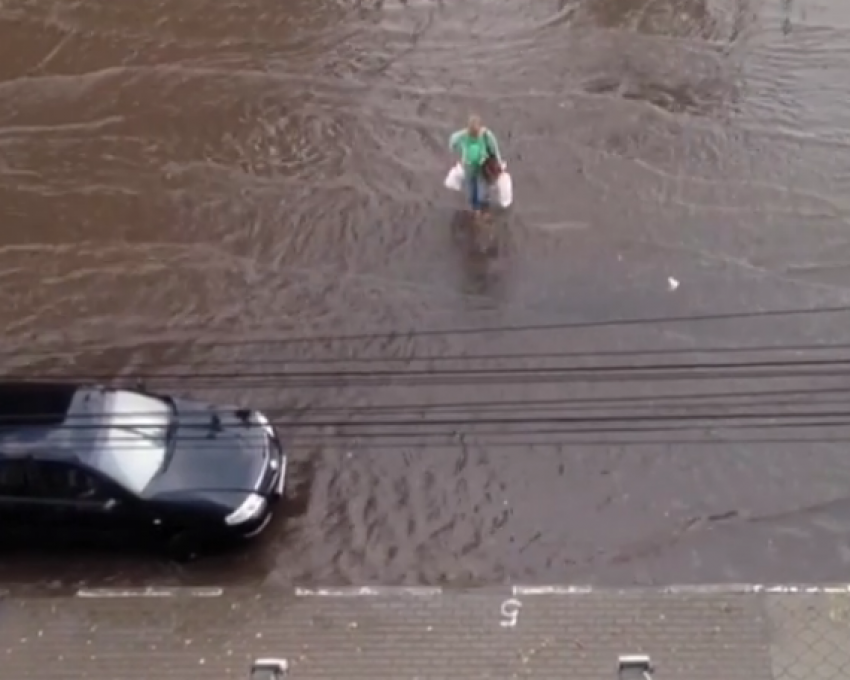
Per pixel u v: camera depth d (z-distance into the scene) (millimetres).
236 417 30156
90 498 28781
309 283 34875
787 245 34594
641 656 25359
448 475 30562
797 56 39625
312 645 26344
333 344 33344
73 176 38312
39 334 34344
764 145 37188
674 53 40031
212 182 37781
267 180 37625
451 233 35594
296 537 29812
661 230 35219
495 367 32438
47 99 40594
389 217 36188
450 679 25359
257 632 26734
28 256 36281
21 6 43500
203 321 34281
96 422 29578
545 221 35656
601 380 31859
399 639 26297
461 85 39719
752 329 32625
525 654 25734
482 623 26469
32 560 29984
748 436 30562
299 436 31531
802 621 25781
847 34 40094
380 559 29297
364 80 40156
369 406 31969
